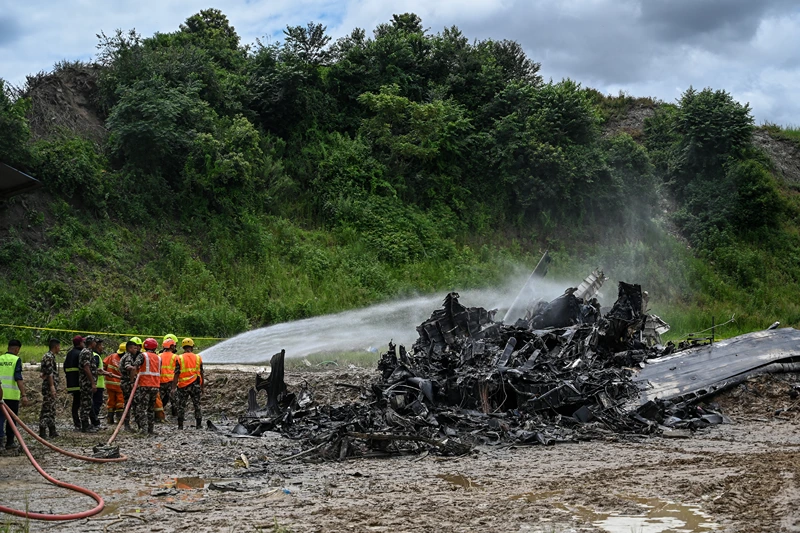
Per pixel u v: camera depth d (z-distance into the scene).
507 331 18.94
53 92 42.28
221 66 51.47
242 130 43.25
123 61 43.28
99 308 32.22
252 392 17.00
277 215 43.97
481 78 56.12
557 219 51.09
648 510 8.52
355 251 43.06
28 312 31.50
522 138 51.25
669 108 65.62
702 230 54.00
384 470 11.47
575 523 7.98
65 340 30.53
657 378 18.14
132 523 8.22
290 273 39.81
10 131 35.19
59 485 10.12
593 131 53.97
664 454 12.65
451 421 15.12
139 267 36.75
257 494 9.70
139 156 40.31
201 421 16.62
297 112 48.88
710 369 18.62
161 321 33.28
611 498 9.08
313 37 53.03
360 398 17.83
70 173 36.56
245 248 40.19
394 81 53.41
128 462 12.12
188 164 40.88
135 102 40.22
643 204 53.00
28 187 10.86
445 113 51.25
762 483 9.67
